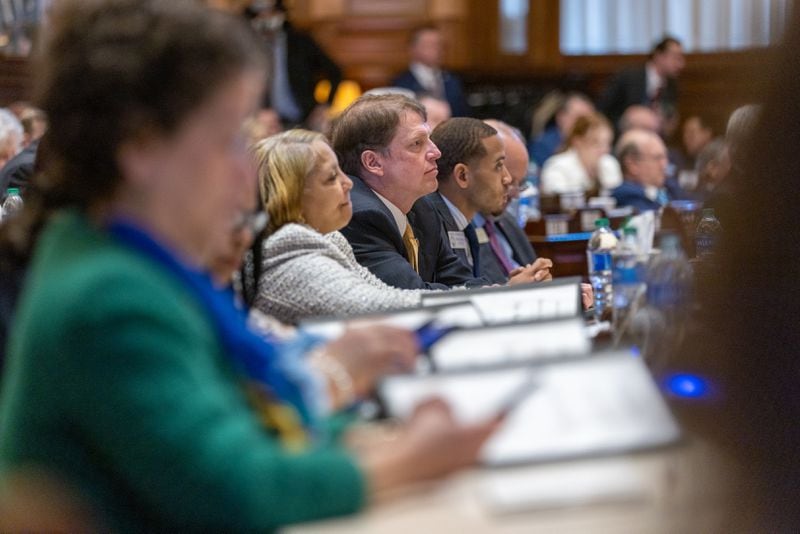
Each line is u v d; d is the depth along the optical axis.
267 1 16.97
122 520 2.14
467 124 7.30
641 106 19.12
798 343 1.79
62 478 2.13
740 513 1.94
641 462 2.39
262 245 5.01
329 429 2.50
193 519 2.06
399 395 2.55
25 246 2.73
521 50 22.02
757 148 1.78
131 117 2.20
